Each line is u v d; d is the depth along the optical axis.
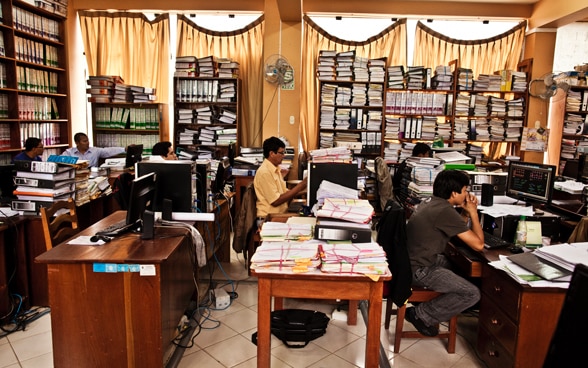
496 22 6.10
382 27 6.01
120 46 5.97
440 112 5.77
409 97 5.73
